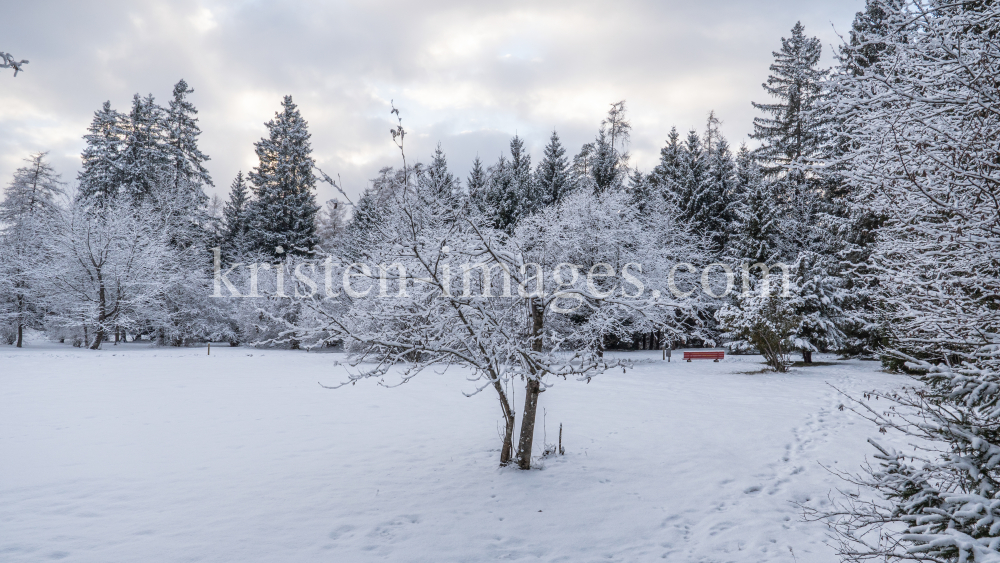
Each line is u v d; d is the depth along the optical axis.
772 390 14.05
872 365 19.69
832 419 10.25
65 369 17.39
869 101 4.62
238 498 6.22
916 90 4.52
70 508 5.80
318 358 23.98
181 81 45.84
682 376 17.23
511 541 5.25
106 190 39.56
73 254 28.89
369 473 7.18
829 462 7.61
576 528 5.55
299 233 39.88
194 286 34.66
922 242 4.91
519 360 6.91
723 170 36.59
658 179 38.81
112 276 29.66
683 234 28.56
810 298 21.22
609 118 40.72
